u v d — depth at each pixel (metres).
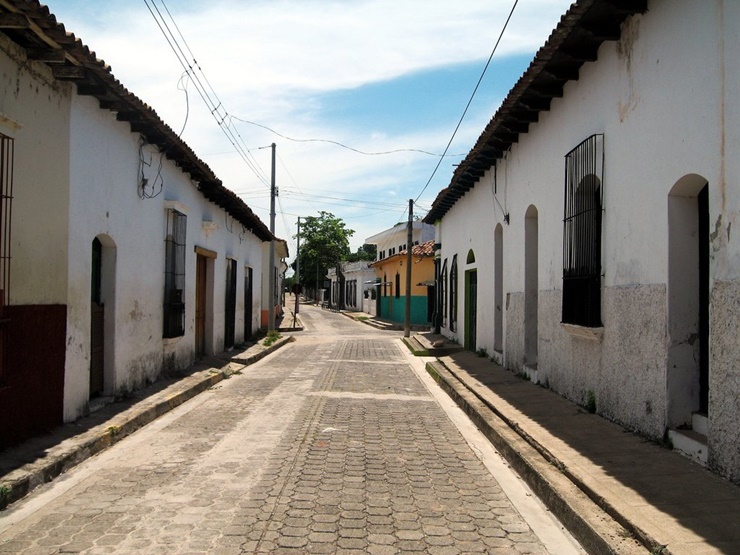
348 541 4.53
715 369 5.33
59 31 6.06
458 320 19.41
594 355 8.16
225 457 6.80
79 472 6.17
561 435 6.93
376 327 34.47
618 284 7.41
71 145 7.48
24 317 6.55
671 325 6.27
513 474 6.38
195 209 13.74
